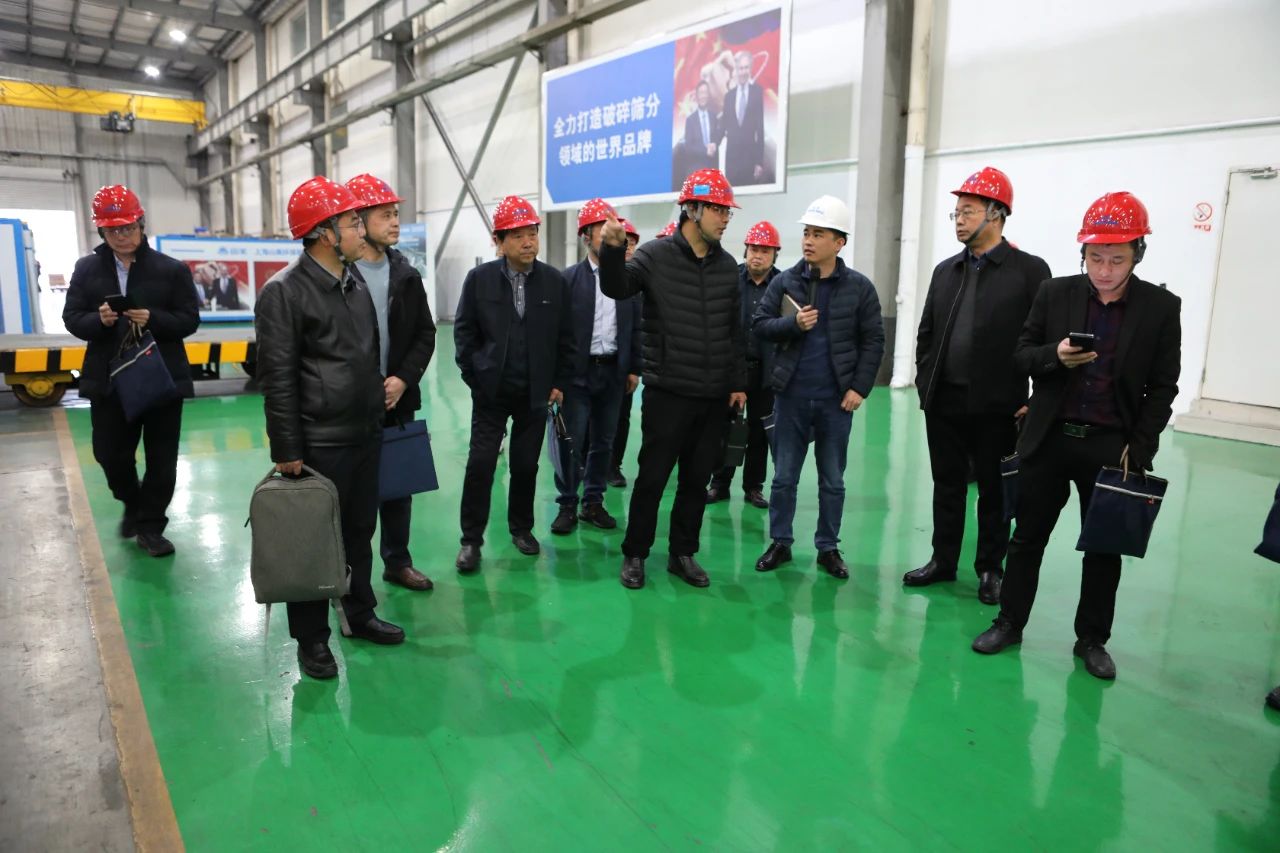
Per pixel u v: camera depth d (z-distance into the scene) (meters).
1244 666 2.58
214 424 6.33
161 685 2.38
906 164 7.89
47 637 2.69
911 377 8.14
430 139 15.73
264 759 2.02
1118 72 6.54
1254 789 1.95
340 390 2.36
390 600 3.03
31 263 8.66
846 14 8.38
